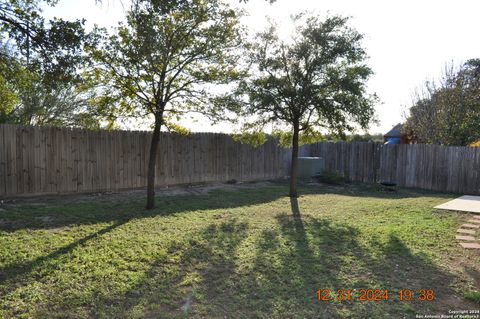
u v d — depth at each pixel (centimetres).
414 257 491
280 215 780
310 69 954
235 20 795
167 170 1148
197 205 877
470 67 1867
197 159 1241
